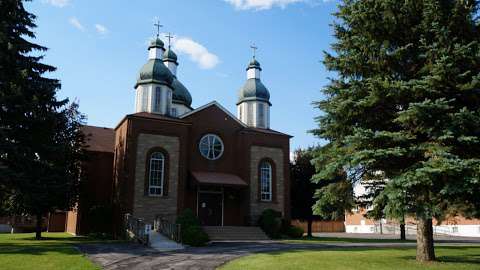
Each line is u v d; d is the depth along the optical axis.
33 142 24.30
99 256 17.75
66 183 25.92
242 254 18.80
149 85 33.66
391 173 15.24
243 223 32.62
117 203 30.14
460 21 14.67
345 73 16.53
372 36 16.28
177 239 24.16
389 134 14.07
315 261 15.77
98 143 36.47
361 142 14.71
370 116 16.05
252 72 39.38
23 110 23.41
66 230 40.66
